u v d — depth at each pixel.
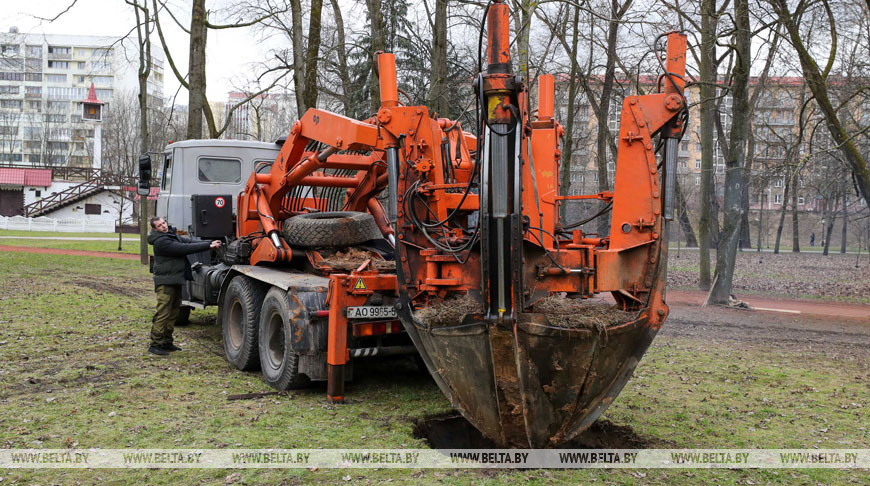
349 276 6.59
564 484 4.61
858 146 23.88
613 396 5.26
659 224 5.23
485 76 4.74
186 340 9.77
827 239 39.19
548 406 5.02
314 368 6.71
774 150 25.67
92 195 56.44
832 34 14.49
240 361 7.90
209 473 4.69
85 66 106.00
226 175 10.70
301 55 16.50
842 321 13.00
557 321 4.87
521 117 4.82
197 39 17.53
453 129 6.95
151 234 8.62
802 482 4.80
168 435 5.48
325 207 9.86
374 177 8.40
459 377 5.21
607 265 5.22
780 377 8.16
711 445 5.59
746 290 19.33
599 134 21.77
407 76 21.28
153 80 105.88
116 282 17.42
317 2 16.33
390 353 6.78
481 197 4.79
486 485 4.54
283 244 7.92
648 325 5.23
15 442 5.21
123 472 4.68
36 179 60.75
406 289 5.72
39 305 12.51
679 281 21.58
